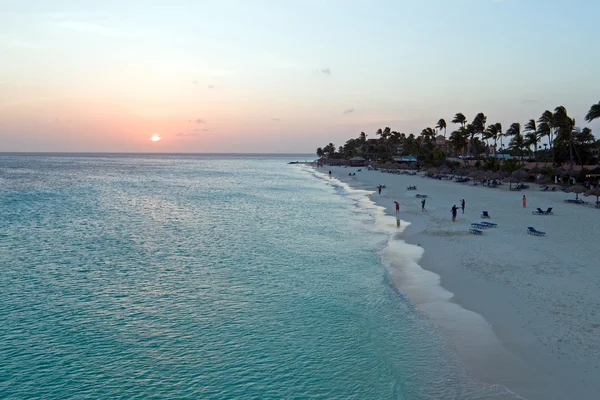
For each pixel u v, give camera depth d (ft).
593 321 47.93
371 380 41.09
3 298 63.57
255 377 42.34
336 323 54.03
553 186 208.74
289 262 82.38
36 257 87.56
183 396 39.60
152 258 86.33
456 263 75.20
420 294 62.13
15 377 42.73
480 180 247.09
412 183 274.16
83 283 70.69
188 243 100.42
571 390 36.09
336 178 363.35
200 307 60.08
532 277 64.49
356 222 129.29
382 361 43.93
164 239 105.19
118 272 76.79
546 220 114.52
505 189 209.15
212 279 72.38
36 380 42.29
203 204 180.14
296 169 595.47
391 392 38.58
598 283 60.39
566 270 67.15
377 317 55.11
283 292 65.57
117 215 147.64
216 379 42.14
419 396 37.63
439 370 41.70
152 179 356.79
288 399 38.75
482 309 54.34
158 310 59.06
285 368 43.86
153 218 140.36
